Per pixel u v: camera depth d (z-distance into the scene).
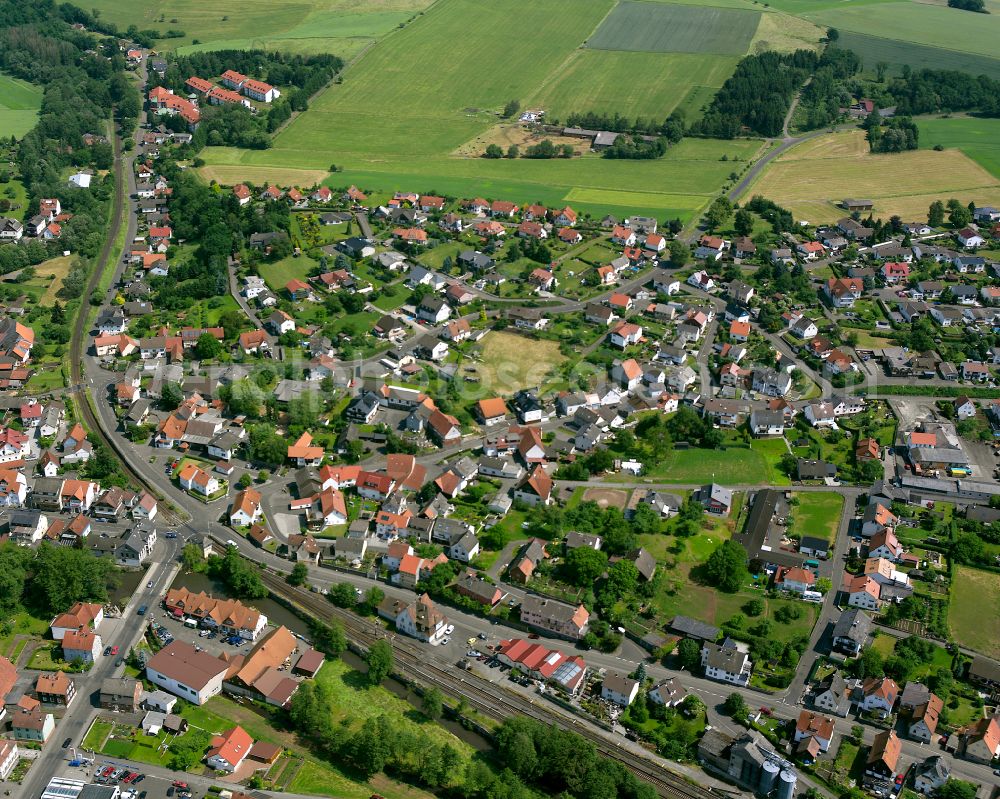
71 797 191.12
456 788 198.25
